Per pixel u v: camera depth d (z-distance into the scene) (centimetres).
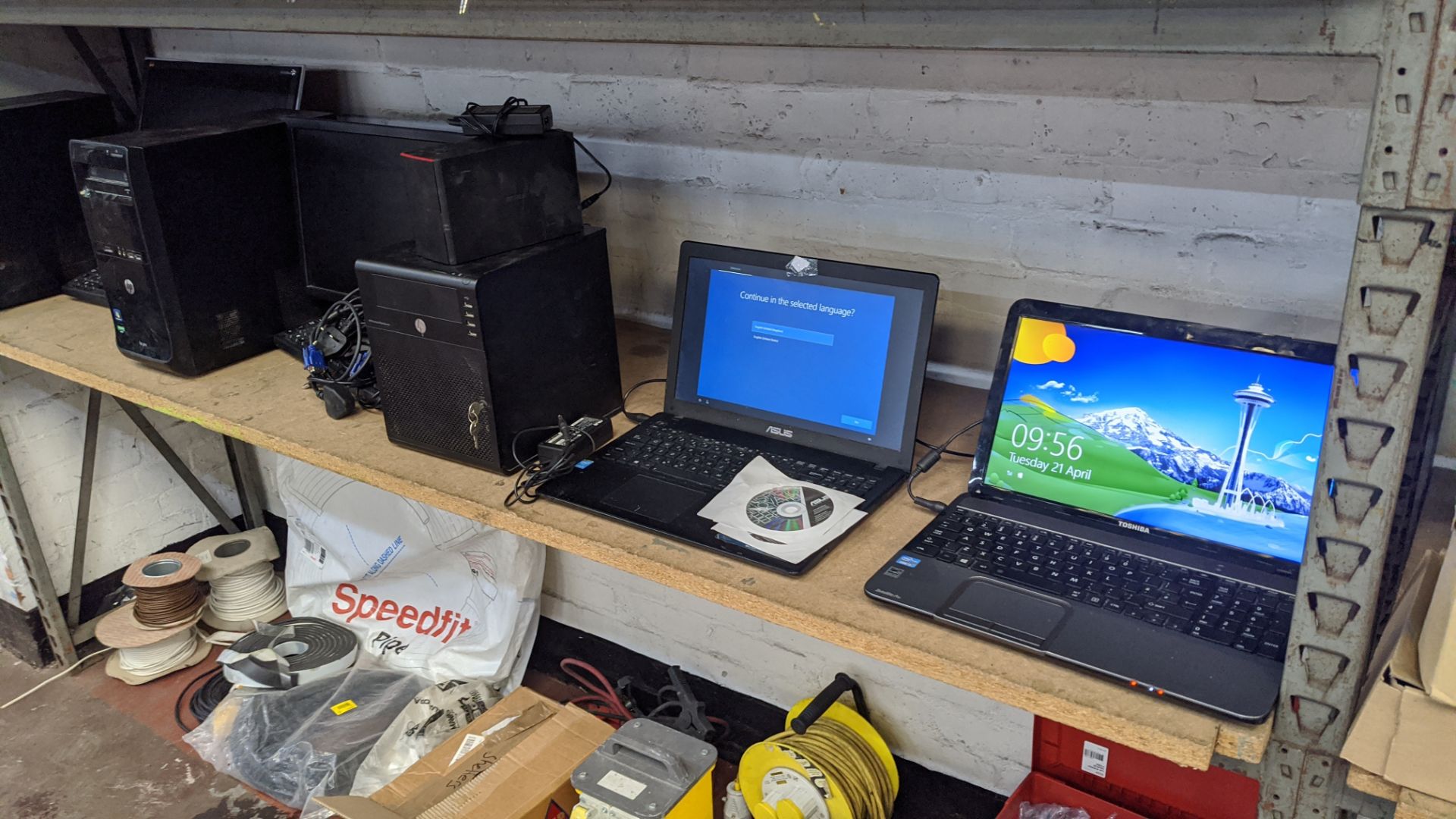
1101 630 101
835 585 112
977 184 151
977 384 161
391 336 140
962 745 186
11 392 228
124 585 257
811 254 171
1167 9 81
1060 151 143
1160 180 137
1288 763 96
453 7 121
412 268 134
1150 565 110
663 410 155
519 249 140
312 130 175
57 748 217
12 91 219
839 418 139
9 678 240
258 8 139
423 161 129
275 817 195
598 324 150
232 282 175
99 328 195
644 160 182
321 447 148
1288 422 109
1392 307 80
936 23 92
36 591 236
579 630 235
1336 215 128
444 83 199
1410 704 83
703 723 204
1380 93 75
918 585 110
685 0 104
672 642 219
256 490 282
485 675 215
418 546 220
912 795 191
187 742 210
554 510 130
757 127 168
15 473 227
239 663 219
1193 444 114
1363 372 82
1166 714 91
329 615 235
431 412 141
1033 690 95
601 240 148
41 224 205
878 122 156
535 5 112
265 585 255
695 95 171
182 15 148
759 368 146
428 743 197
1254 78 127
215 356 175
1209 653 97
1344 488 85
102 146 161
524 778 179
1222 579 107
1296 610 90
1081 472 121
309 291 186
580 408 150
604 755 173
